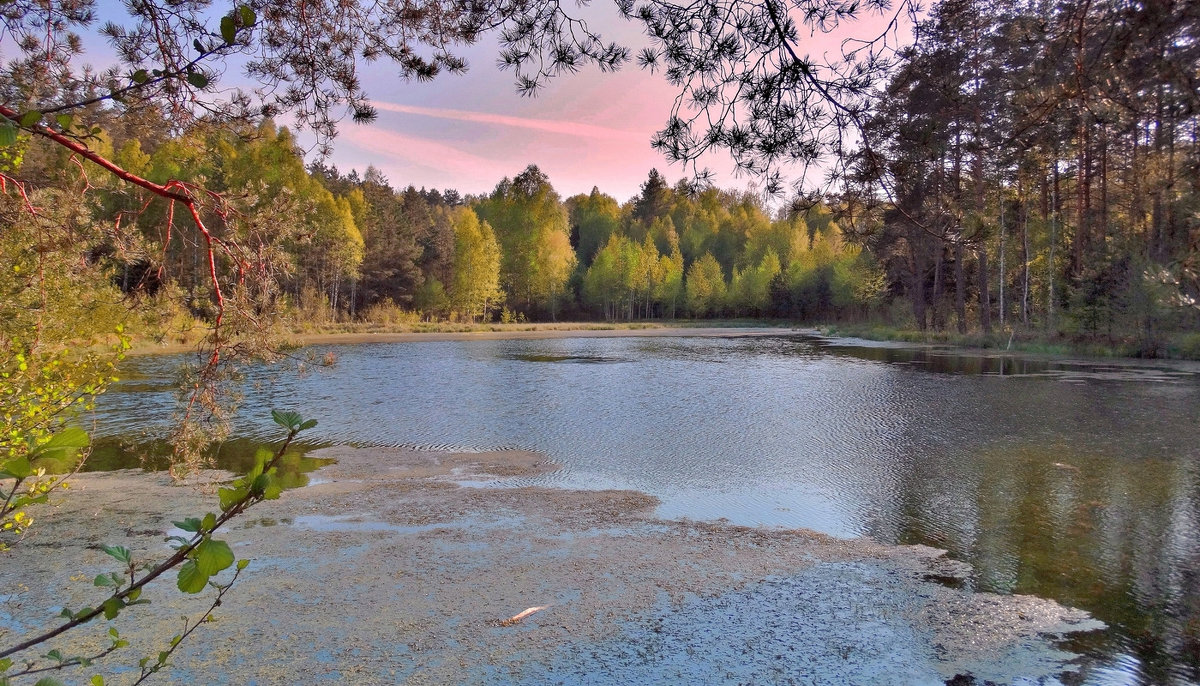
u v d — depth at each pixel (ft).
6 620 18.33
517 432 46.24
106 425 46.60
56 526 25.96
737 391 65.72
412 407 56.44
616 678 15.85
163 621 18.37
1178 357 87.10
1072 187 107.24
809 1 12.37
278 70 14.47
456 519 27.45
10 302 16.07
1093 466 35.55
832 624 18.52
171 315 16.25
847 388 66.69
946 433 44.65
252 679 15.62
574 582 21.22
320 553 23.50
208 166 15.30
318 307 168.04
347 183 234.58
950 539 25.12
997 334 111.96
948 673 16.11
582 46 13.43
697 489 32.19
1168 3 13.47
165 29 11.38
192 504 28.86
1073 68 14.76
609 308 244.83
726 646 17.34
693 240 280.92
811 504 29.68
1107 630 18.12
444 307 212.23
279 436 44.45
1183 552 23.52
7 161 14.78
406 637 17.63
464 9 14.16
